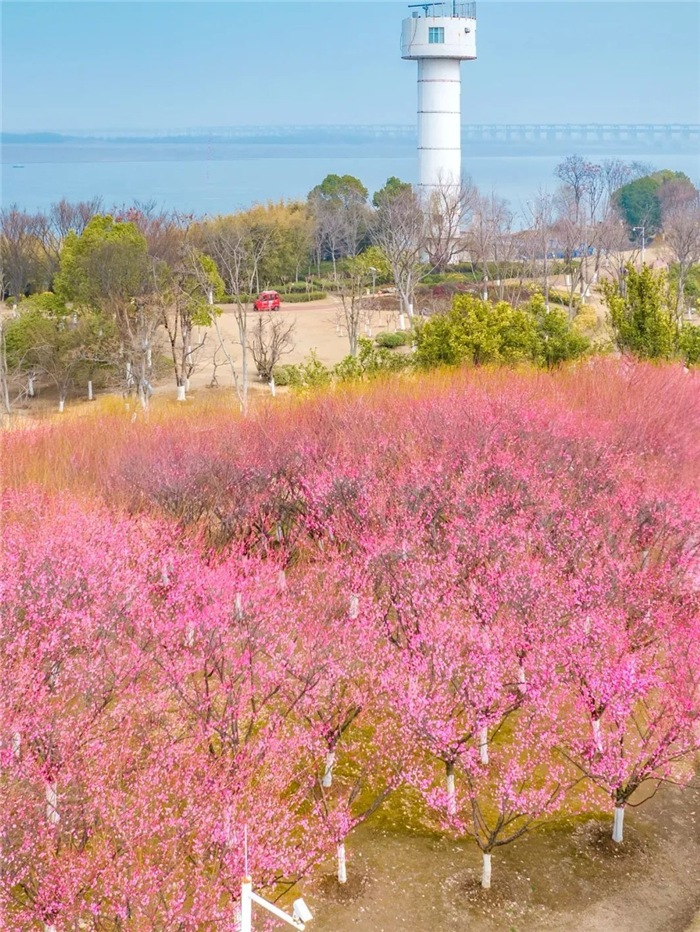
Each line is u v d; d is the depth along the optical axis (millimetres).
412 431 24938
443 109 92250
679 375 31828
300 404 29453
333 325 70375
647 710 14883
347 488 20891
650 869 13031
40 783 12094
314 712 14492
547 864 13102
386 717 15359
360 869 12953
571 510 19766
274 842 12273
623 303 37906
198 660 14531
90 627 15055
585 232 81125
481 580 17250
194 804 12172
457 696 14492
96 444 25062
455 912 12289
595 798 14180
